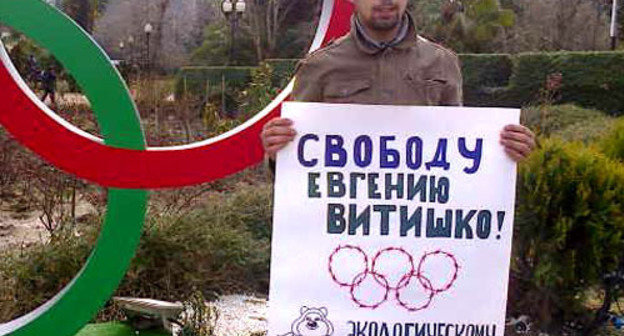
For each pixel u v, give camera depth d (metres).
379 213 2.45
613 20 21.83
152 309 3.30
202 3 29.55
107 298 3.06
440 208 2.46
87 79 2.91
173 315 3.38
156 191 6.27
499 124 2.45
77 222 5.82
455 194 2.46
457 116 2.44
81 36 2.89
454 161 2.46
